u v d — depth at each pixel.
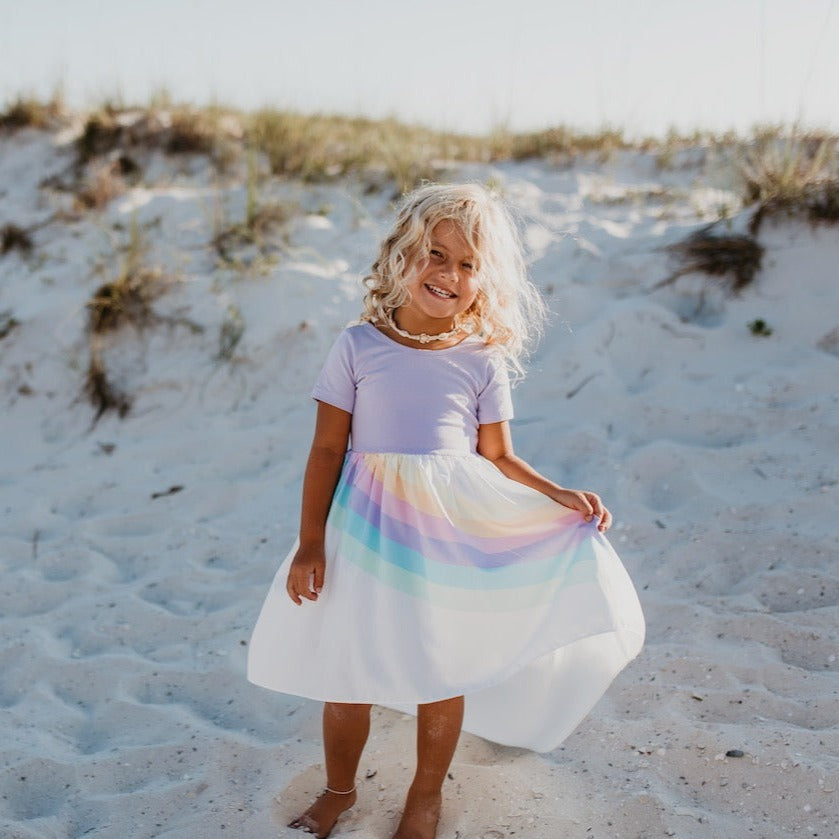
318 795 2.47
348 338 2.34
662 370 4.59
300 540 2.28
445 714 2.27
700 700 2.71
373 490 2.26
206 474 4.43
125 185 6.64
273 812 2.39
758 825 2.27
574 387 4.57
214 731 2.74
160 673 3.05
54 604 3.53
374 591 2.18
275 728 2.78
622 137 7.43
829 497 3.59
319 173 6.58
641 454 3.99
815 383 4.27
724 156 6.61
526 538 2.32
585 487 3.90
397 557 2.20
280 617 2.29
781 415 4.10
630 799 2.36
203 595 3.53
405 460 2.26
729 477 3.82
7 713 2.88
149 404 4.96
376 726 2.71
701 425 4.18
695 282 4.91
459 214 2.25
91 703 2.96
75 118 7.52
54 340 5.21
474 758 2.58
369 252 5.64
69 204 6.46
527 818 2.33
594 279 5.12
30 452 4.81
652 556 3.45
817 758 2.44
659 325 4.73
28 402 5.05
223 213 6.08
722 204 5.71
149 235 5.91
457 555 2.24
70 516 4.24
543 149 7.21
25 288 5.59
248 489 4.24
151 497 4.29
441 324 2.34
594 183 6.57
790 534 3.42
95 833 2.38
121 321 5.19
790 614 3.04
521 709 2.57
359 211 6.10
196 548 3.85
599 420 4.35
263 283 5.35
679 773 2.45
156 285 5.34
